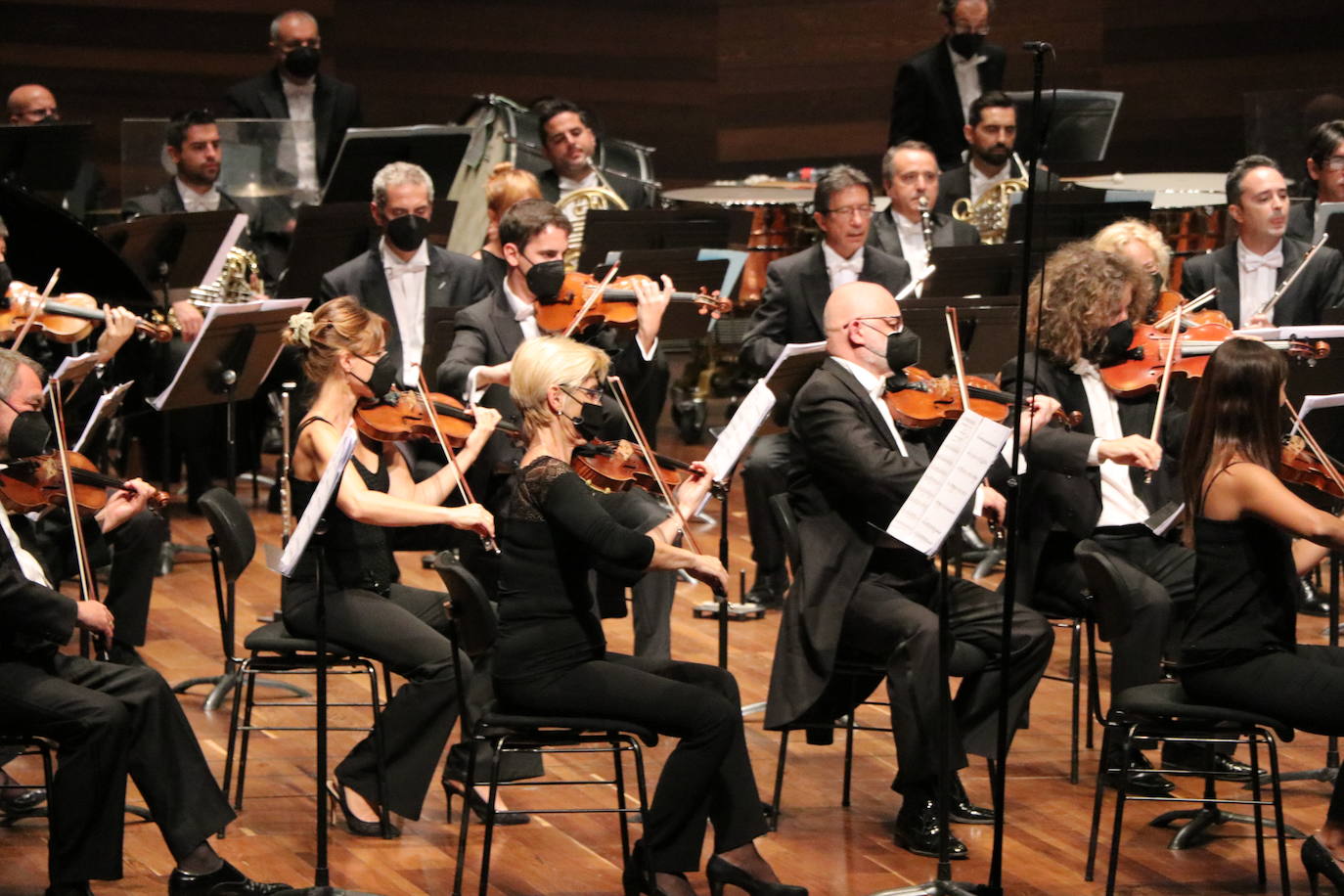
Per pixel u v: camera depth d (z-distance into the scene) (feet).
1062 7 120.37
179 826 36.60
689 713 35.83
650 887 36.42
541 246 51.88
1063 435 44.14
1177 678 40.55
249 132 77.66
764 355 60.80
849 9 123.85
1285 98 81.66
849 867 39.86
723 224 64.39
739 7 124.57
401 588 44.55
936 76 86.28
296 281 65.82
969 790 45.29
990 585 64.34
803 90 124.98
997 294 59.26
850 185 59.72
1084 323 46.29
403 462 45.83
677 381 90.74
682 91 124.98
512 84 122.72
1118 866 39.99
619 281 53.98
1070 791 45.21
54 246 60.54
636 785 45.50
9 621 35.50
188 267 64.64
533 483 35.96
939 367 53.67
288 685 52.60
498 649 36.17
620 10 123.54
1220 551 37.47
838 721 51.24
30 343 60.54
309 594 41.52
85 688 36.04
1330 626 47.39
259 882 37.45
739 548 71.36
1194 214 77.46
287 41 85.97
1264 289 61.36
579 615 36.32
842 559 41.57
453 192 82.79
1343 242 58.08
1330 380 49.44
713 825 37.06
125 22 113.39
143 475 75.92
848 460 40.70
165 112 114.73
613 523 35.55
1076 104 79.00
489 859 35.88
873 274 60.85
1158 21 118.93
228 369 55.47
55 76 112.37
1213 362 37.99
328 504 35.32
